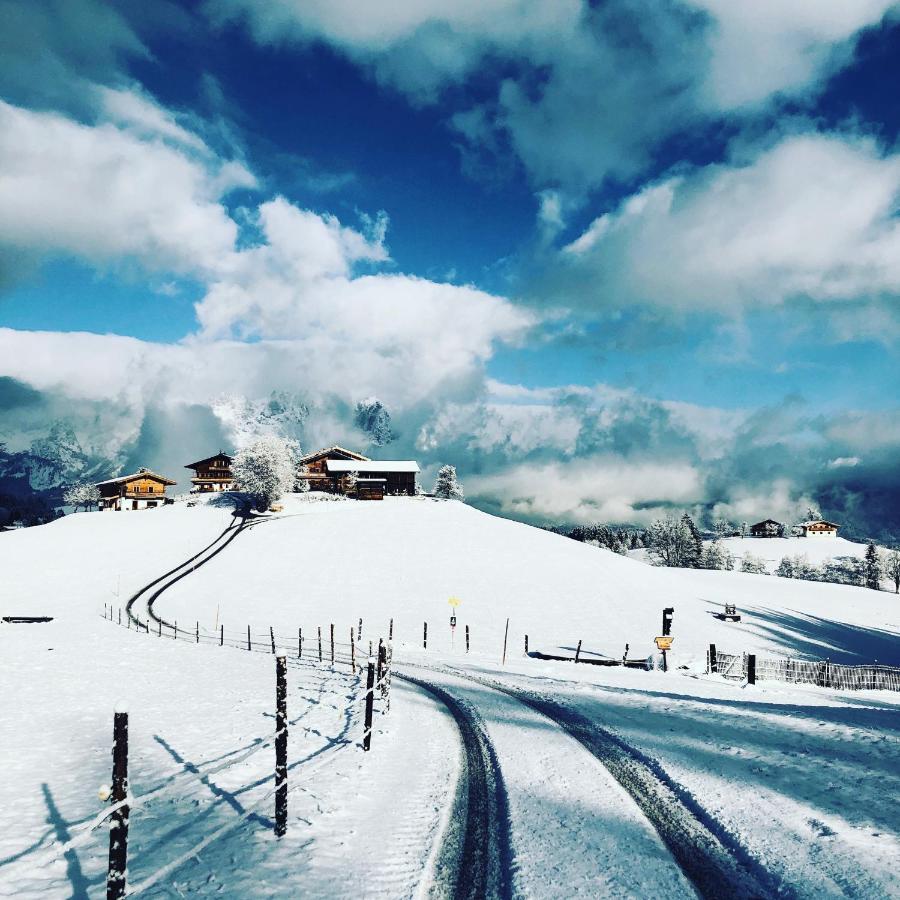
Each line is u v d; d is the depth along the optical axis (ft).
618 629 160.76
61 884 23.79
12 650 96.78
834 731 45.55
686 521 544.21
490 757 41.24
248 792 34.27
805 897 21.97
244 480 323.78
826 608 243.60
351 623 160.15
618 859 25.50
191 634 142.72
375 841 27.63
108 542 259.80
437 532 271.69
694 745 42.73
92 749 43.42
